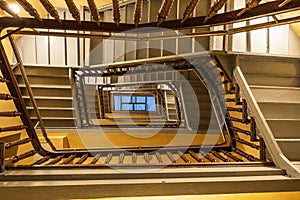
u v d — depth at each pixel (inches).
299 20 54.2
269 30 103.6
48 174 43.1
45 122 119.1
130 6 125.2
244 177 44.1
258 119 61.4
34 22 54.2
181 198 41.4
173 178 43.2
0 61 64.8
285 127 66.2
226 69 82.7
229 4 97.2
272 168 47.9
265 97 77.2
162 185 41.1
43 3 44.3
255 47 104.1
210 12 50.3
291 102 72.0
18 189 39.4
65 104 122.2
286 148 60.0
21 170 45.9
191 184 41.4
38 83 121.3
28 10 46.6
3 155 45.2
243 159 81.7
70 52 150.5
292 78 86.8
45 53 149.5
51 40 149.1
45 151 81.1
